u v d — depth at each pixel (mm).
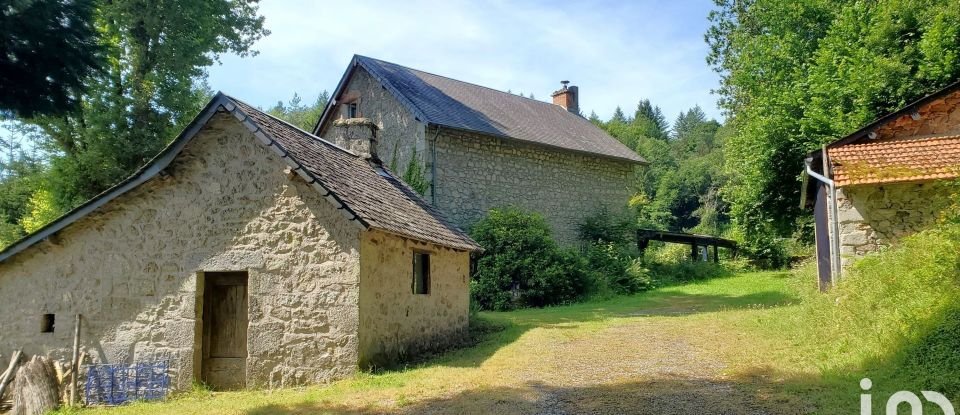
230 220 10094
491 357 10406
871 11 18656
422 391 7988
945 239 8609
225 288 10500
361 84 24906
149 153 21953
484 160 23375
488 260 21578
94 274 10500
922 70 16469
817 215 14617
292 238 9766
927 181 10680
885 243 11094
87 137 21500
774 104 21078
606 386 7703
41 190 23828
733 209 24219
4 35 8914
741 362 8570
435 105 23172
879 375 6801
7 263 10758
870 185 11156
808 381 7090
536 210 24781
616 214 27906
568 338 11938
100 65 10523
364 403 7527
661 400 6820
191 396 9531
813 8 21656
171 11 21406
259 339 9648
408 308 11148
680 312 16484
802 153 19531
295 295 9609
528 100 30875
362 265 9453
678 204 66312
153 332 10148
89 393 10016
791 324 10555
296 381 9422
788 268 33844
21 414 9562
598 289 23594
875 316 8430
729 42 26531
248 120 9781
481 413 6695
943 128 12320
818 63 19547
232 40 23938
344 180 10836
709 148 86062
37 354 10477
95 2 10195
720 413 6160
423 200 15484
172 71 22391
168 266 10258
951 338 6816
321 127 26312
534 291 21594
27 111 9828
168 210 10383
